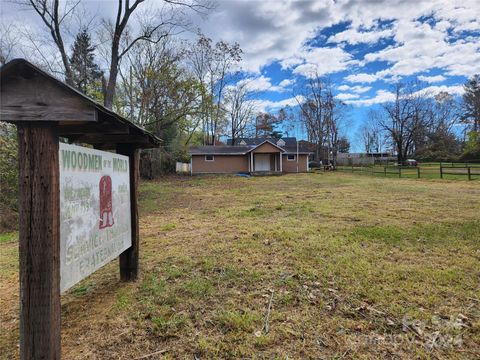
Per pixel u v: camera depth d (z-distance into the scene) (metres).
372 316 2.50
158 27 12.73
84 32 12.66
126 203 3.18
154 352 2.10
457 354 2.01
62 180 1.89
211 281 3.27
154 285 3.19
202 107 15.47
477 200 8.51
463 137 48.59
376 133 61.00
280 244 4.58
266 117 50.34
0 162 8.43
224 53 26.84
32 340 1.66
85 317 2.61
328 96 38.50
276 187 15.02
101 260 2.54
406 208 7.48
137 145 3.32
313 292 2.96
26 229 1.63
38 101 1.61
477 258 3.81
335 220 6.28
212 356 2.04
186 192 13.87
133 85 15.30
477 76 45.44
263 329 2.33
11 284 3.60
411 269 3.46
